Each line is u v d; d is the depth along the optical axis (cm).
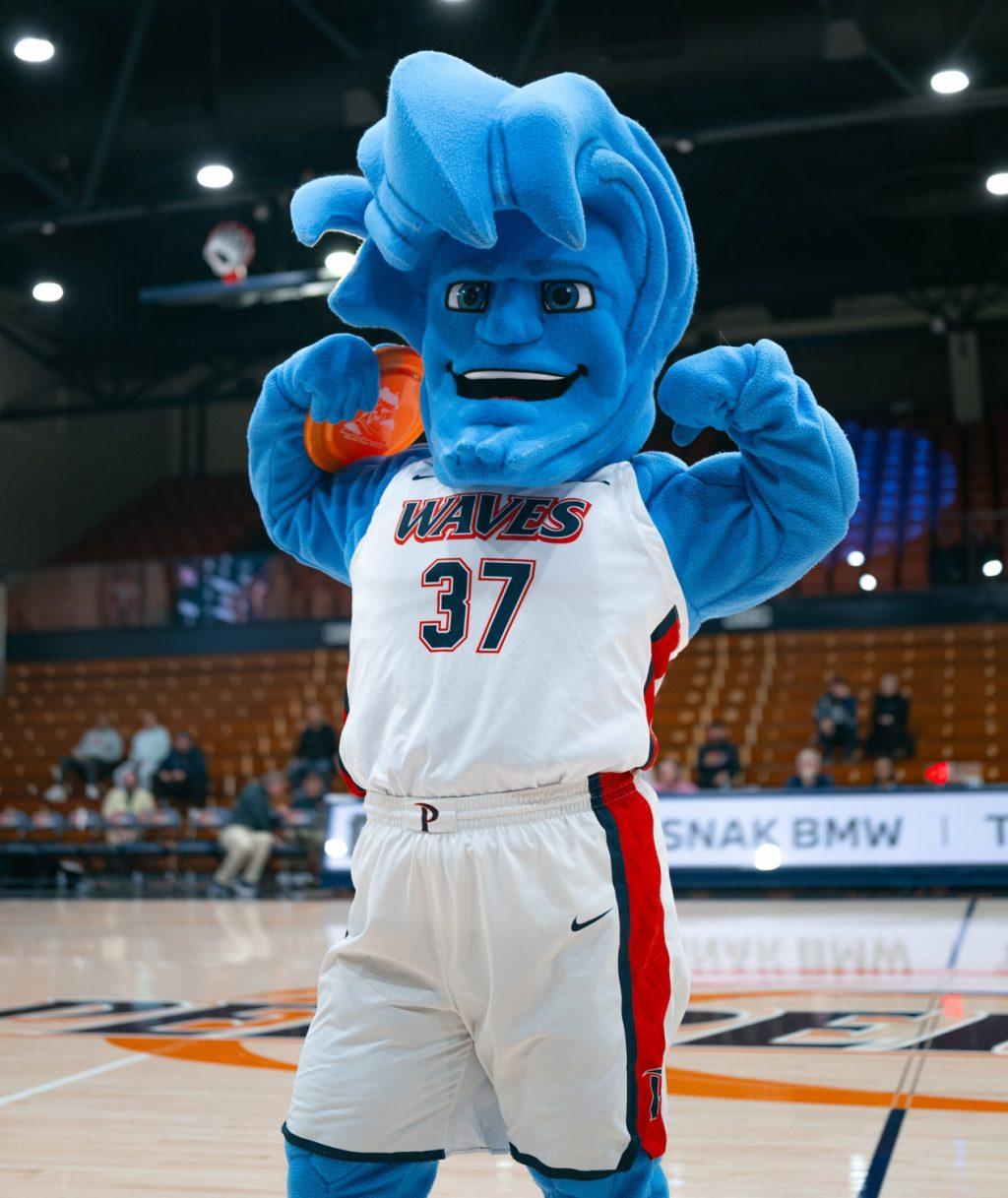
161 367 2070
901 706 1276
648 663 188
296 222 207
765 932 771
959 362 2045
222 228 1363
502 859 174
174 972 639
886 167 1593
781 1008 493
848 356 2156
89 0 1290
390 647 188
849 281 1786
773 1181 265
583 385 193
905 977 571
